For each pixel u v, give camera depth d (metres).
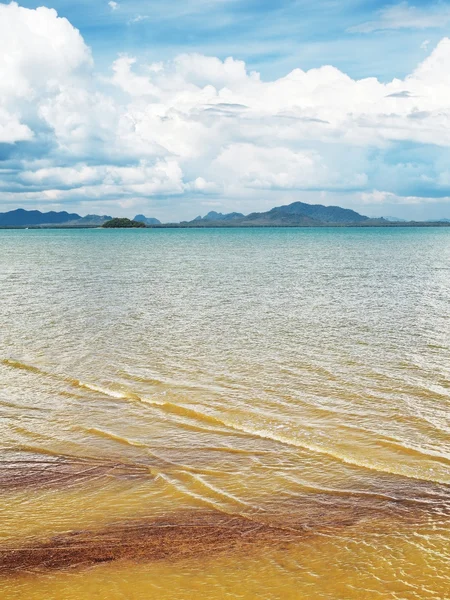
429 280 50.31
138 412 15.46
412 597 7.77
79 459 12.55
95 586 8.14
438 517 9.85
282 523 9.78
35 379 18.69
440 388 17.16
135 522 9.90
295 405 15.73
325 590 7.96
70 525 9.80
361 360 20.72
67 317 30.41
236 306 34.31
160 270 62.06
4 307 34.00
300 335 25.33
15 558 8.84
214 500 10.62
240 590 8.01
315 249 115.94
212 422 14.56
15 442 13.50
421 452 12.45
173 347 23.09
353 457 12.27
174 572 8.45
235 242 162.50
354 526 9.64
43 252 105.56
